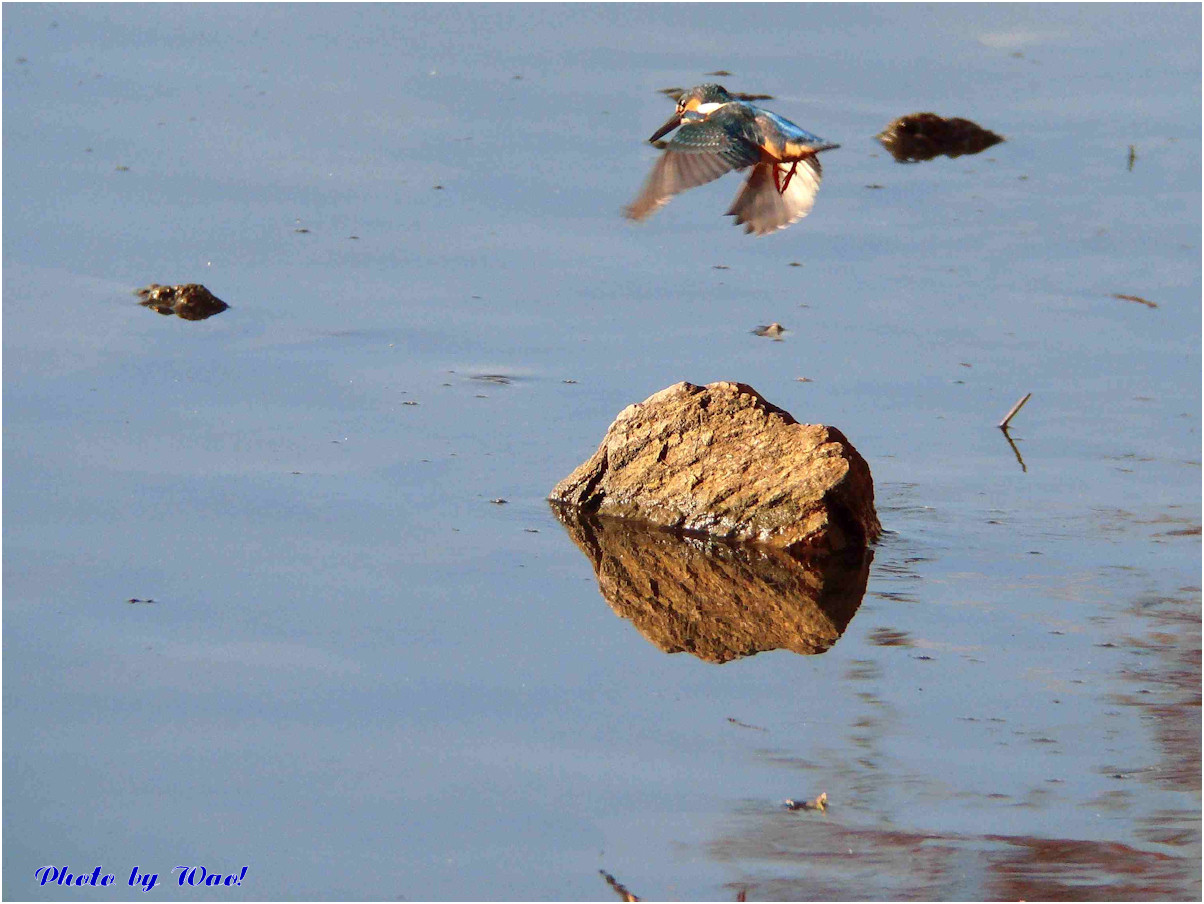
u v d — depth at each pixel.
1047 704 9.96
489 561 11.88
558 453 13.75
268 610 10.86
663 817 8.63
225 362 15.24
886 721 9.71
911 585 11.80
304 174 19.94
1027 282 17.69
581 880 8.07
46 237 17.89
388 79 23.20
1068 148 21.81
